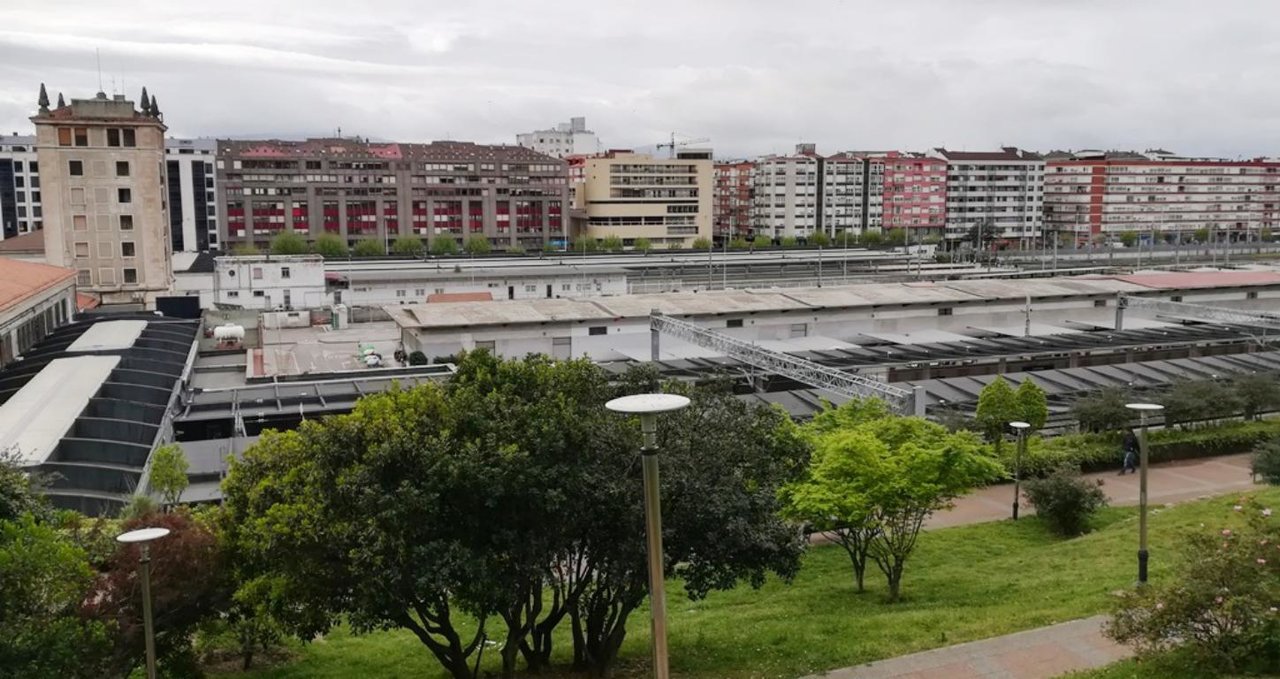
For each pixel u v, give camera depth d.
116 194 97.62
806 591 34.41
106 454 39.44
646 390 24.62
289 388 58.66
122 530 22.44
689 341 72.06
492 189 184.88
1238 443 55.00
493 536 21.03
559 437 21.00
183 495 40.91
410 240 164.88
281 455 23.42
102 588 21.16
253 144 173.75
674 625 30.16
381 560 19.73
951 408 59.81
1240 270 119.94
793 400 59.66
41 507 24.23
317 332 102.88
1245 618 18.75
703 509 21.88
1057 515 40.69
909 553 35.72
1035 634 23.69
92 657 20.14
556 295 122.75
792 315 84.75
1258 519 20.34
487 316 76.75
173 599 21.83
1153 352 79.00
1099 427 55.22
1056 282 100.81
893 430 34.56
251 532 21.69
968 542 40.03
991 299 91.81
